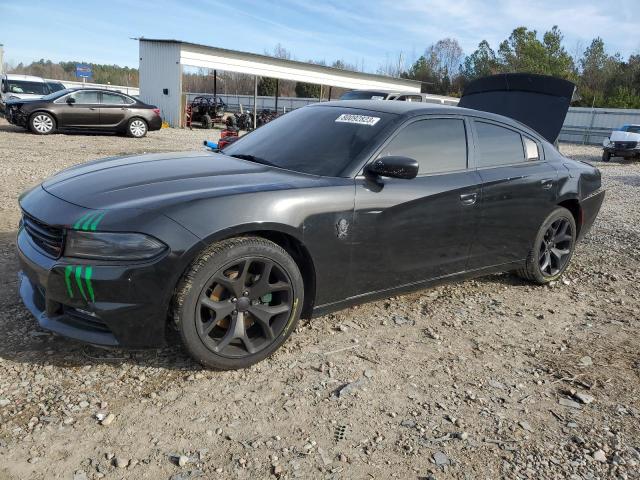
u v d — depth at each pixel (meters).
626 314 4.36
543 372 3.30
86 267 2.61
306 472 2.27
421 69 75.06
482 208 3.97
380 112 3.80
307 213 3.06
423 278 3.79
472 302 4.36
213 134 21.84
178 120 25.62
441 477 2.31
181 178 3.11
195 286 2.73
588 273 5.37
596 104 49.62
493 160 4.18
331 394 2.86
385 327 3.74
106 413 2.54
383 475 2.29
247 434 2.48
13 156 10.74
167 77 25.64
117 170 3.30
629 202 10.12
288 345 3.34
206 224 2.72
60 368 2.88
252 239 2.90
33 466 2.18
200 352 2.82
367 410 2.75
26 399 2.60
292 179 3.21
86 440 2.35
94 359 2.99
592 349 3.66
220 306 2.85
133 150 13.34
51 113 15.97
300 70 30.47
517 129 4.50
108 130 17.02
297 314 3.15
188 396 2.73
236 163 3.54
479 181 3.93
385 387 2.97
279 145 3.78
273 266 2.99
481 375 3.20
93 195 2.88
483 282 4.88
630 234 7.13
